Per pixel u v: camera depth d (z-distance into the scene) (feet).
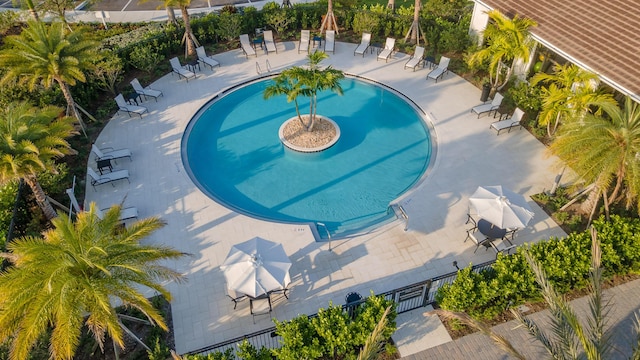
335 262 56.44
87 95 82.64
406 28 100.22
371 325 44.24
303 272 55.36
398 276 54.65
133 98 82.64
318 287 53.57
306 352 43.01
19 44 66.49
